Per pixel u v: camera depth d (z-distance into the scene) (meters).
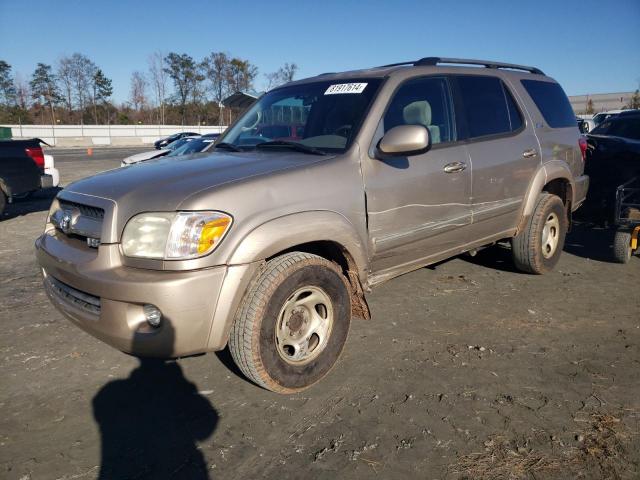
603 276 5.29
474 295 4.75
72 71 64.94
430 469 2.45
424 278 5.24
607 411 2.88
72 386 3.28
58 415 2.96
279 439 2.70
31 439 2.74
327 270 3.12
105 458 2.58
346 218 3.23
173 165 3.38
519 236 4.98
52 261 3.08
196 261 2.65
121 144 48.25
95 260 2.83
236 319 2.85
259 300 2.82
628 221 5.47
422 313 4.34
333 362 3.25
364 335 3.92
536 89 5.12
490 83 4.60
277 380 2.97
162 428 2.83
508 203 4.54
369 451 2.59
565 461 2.48
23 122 62.22
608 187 6.61
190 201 2.71
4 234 8.14
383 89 3.66
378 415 2.89
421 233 3.78
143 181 3.03
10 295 5.01
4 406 3.06
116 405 3.06
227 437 2.73
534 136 4.81
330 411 2.94
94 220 2.98
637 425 2.75
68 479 2.43
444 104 4.09
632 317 4.21
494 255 6.02
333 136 3.56
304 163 3.21
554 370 3.35
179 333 2.65
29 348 3.81
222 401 3.08
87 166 22.11
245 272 2.76
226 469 2.48
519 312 4.34
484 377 3.27
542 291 4.84
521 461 2.48
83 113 65.94
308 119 3.86
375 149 3.48
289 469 2.47
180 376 3.38
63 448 2.66
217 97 68.50
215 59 67.31
